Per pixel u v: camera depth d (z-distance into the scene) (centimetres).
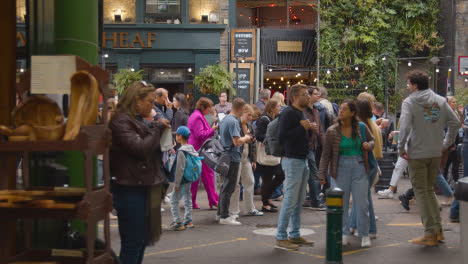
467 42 2025
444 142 666
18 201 348
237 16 2520
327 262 488
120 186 408
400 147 653
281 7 2509
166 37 1964
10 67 412
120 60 1953
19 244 417
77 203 344
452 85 2028
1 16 407
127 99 414
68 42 445
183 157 741
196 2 1994
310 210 932
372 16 2055
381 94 2069
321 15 2086
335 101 2077
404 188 1204
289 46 2091
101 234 723
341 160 645
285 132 620
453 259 584
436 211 655
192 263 567
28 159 425
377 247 645
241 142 780
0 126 343
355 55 2070
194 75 1984
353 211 730
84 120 344
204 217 868
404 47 2116
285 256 598
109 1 1947
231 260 580
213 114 1119
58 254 403
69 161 439
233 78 1903
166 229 762
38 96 362
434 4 2077
